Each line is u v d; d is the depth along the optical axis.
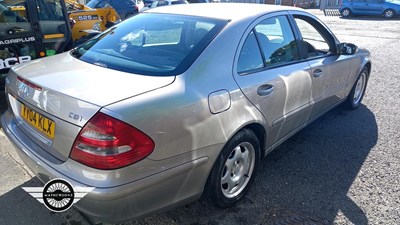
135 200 1.84
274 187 2.84
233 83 2.31
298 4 33.41
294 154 3.42
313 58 3.30
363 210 2.57
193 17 2.67
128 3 13.44
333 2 31.81
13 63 4.22
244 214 2.50
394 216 2.50
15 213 2.44
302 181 2.94
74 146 1.80
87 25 6.04
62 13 4.51
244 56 2.49
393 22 17.11
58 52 4.59
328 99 3.70
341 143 3.67
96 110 1.74
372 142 3.71
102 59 2.40
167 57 2.29
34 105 2.09
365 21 17.77
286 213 2.52
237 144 2.40
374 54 8.48
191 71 2.15
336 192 2.79
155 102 1.86
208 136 2.11
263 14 2.79
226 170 2.43
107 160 1.72
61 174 1.84
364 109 4.72
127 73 2.14
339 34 12.35
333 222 2.42
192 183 2.13
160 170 1.89
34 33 4.29
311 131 3.98
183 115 1.96
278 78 2.71
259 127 2.62
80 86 1.95
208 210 2.54
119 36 2.73
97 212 1.81
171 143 1.91
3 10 4.02
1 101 4.60
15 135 2.31
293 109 3.01
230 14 2.68
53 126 1.92
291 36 3.05
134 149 1.76
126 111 1.75
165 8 3.08
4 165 3.05
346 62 3.89
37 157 2.01
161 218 2.44
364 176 3.03
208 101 2.10
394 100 5.10
